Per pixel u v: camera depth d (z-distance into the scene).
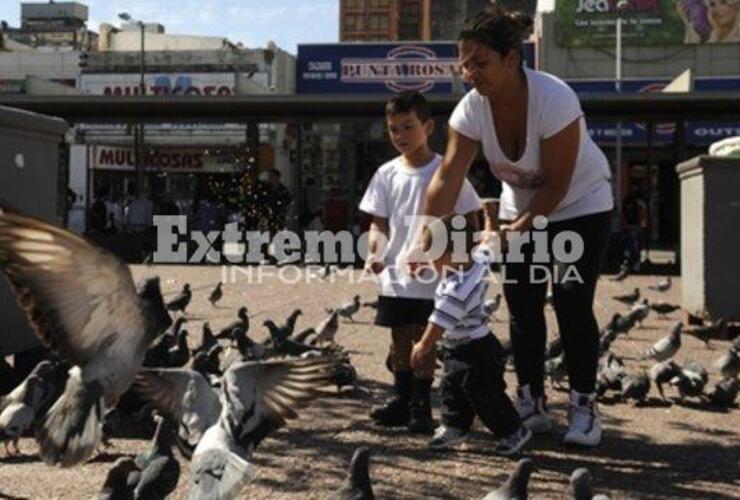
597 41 38.88
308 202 29.61
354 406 6.87
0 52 47.97
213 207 23.05
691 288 11.79
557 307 5.92
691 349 10.19
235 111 23.20
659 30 38.34
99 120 23.83
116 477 3.96
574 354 5.86
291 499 4.68
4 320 7.37
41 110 23.09
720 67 38.22
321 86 40.19
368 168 38.75
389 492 4.83
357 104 22.56
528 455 5.64
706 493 4.93
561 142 5.48
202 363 6.29
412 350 5.93
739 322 11.09
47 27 92.44
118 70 45.78
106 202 26.61
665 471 5.35
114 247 23.66
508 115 5.59
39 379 5.50
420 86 39.47
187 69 44.62
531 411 6.19
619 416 6.86
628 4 38.34
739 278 11.09
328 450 5.63
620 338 11.02
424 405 6.11
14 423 5.29
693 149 36.97
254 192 21.53
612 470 5.36
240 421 2.84
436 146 21.95
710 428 6.50
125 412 5.87
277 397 2.91
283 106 22.78
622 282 18.59
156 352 6.51
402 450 5.67
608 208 5.91
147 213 23.78
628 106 22.05
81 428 2.43
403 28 128.25
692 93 21.19
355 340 10.34
